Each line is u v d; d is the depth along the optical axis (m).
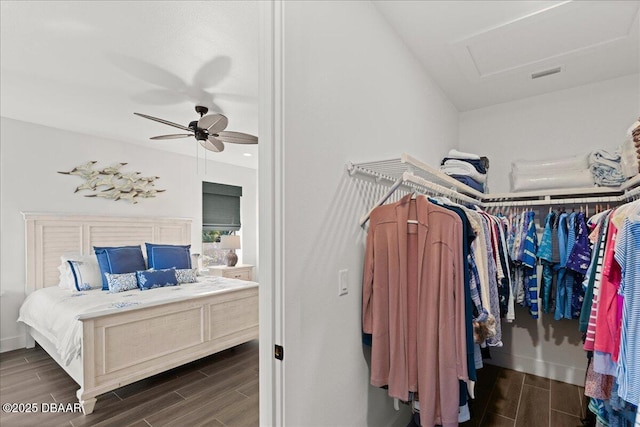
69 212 3.81
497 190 3.00
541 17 1.76
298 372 1.15
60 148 3.78
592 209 2.49
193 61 2.30
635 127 1.70
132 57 2.24
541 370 2.70
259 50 1.16
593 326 1.36
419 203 1.40
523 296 2.53
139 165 4.47
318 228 1.27
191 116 3.41
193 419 2.19
